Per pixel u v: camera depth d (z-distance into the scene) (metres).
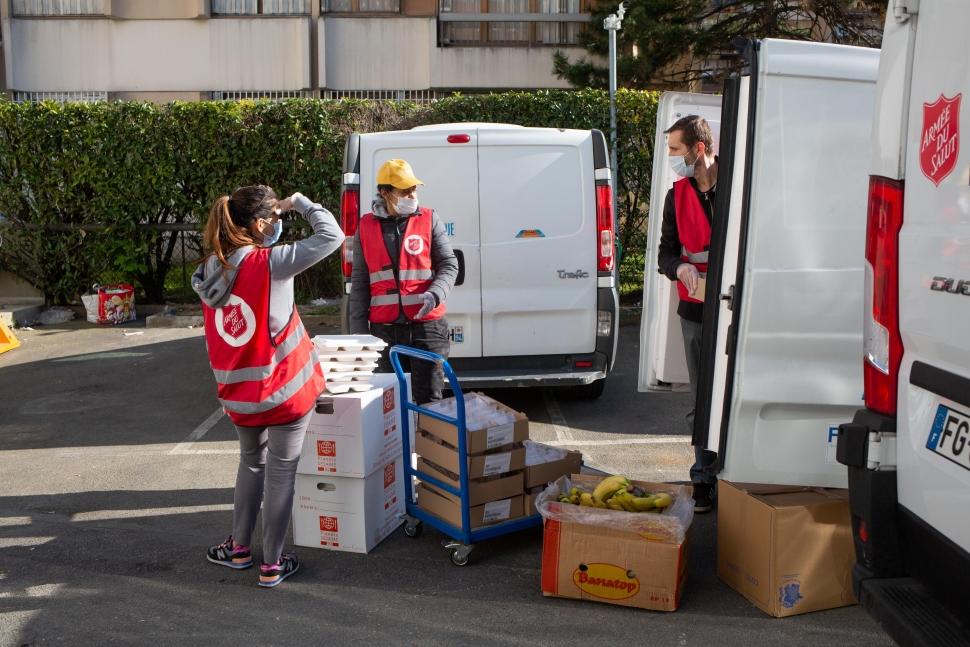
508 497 4.42
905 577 2.96
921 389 2.84
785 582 3.73
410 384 5.29
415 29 18.73
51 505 5.27
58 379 8.51
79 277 11.72
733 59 16.41
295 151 11.17
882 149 2.99
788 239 3.75
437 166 6.54
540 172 6.60
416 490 4.79
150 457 6.16
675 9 15.18
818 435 3.86
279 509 4.10
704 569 4.24
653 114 10.95
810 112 3.73
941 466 2.73
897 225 2.94
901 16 2.91
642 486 4.21
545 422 6.86
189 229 11.52
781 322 3.77
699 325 4.70
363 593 4.07
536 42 18.86
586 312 6.68
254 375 3.94
